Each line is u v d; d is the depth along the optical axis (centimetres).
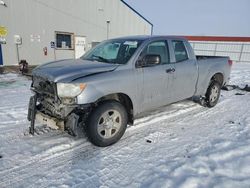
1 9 1220
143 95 391
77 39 1644
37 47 1426
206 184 257
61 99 311
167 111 530
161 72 414
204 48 3325
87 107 316
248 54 2997
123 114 362
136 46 392
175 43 466
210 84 569
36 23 1390
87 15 1661
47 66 367
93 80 318
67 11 1534
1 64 1280
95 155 328
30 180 269
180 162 306
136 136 392
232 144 356
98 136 338
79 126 357
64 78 311
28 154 326
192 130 421
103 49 439
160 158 319
